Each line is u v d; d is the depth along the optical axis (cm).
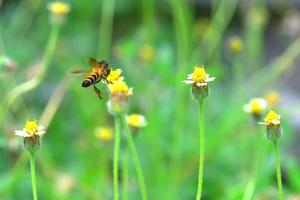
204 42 98
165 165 87
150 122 84
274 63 109
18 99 89
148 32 99
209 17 128
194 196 84
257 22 103
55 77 103
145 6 110
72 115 96
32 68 87
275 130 60
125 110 60
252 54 104
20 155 82
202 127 59
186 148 87
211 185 85
